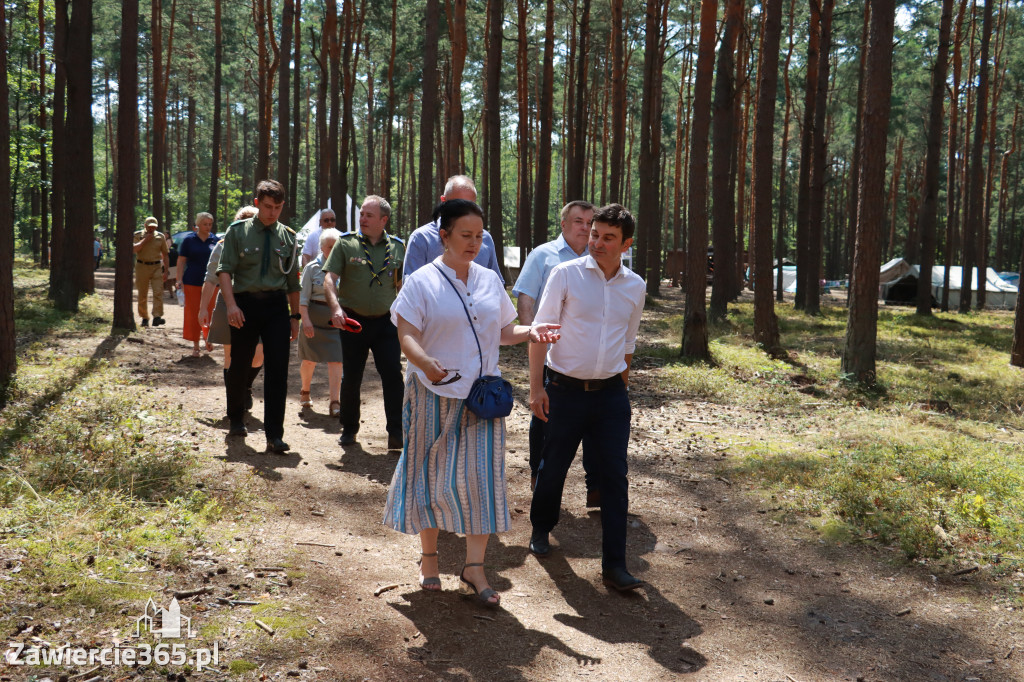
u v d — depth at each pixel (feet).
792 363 39.63
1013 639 11.43
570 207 15.52
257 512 14.57
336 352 22.61
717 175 61.67
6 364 22.06
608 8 93.50
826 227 208.44
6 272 21.95
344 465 18.21
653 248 94.07
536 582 12.88
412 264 16.53
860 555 14.52
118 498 13.69
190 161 160.25
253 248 18.11
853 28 92.07
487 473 11.38
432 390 11.30
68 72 41.22
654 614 11.99
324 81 92.94
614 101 74.18
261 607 10.68
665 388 31.24
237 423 19.74
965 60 120.37
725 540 15.19
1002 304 123.13
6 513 12.42
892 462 19.92
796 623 11.87
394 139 149.28
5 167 21.74
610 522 12.73
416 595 11.82
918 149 159.02
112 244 158.10
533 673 9.86
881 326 65.98
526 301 15.43
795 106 126.31
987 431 25.48
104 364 27.14
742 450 21.71
